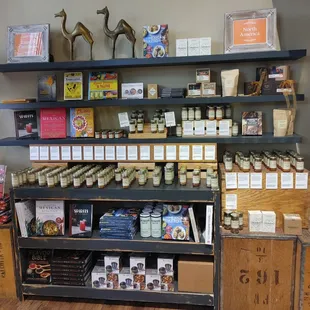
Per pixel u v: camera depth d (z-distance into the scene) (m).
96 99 2.55
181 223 2.27
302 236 2.11
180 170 2.36
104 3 2.62
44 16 2.69
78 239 2.36
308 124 2.57
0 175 2.73
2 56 2.76
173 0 2.56
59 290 2.42
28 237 2.41
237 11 2.34
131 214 2.41
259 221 2.19
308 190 2.20
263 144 2.66
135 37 2.62
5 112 2.86
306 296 2.06
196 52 2.39
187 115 2.52
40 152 2.64
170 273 2.32
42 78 2.63
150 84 2.55
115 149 2.55
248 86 2.45
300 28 2.48
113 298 2.38
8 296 2.49
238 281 2.22
